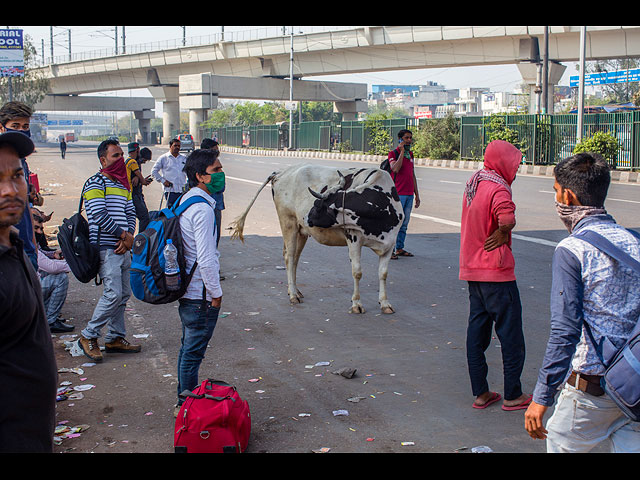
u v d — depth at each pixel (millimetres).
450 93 181750
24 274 2461
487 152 4809
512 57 43094
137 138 98812
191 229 4512
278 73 60250
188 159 4586
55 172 33531
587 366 2848
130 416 4855
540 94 34281
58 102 87375
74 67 76250
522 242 11312
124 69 71938
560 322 2832
